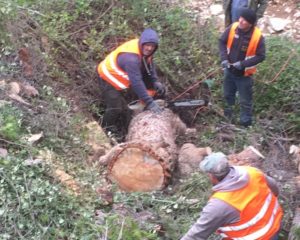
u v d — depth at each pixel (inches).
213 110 338.6
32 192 230.1
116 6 361.1
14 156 246.4
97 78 326.3
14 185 232.4
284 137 325.1
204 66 356.8
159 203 250.7
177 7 384.8
